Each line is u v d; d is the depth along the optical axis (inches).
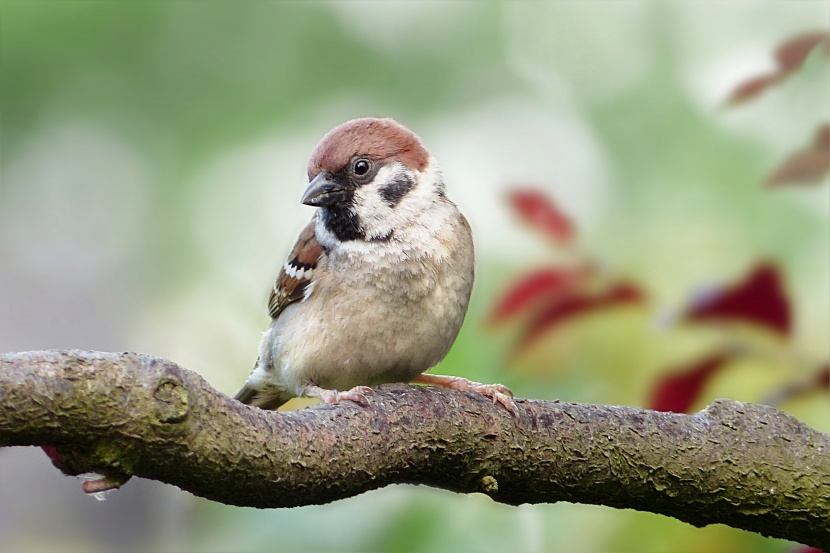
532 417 232.8
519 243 363.3
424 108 557.0
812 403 280.1
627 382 272.5
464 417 227.1
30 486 564.1
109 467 183.3
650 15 518.3
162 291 555.5
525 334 251.3
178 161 572.4
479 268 360.8
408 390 230.5
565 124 522.3
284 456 200.1
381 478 219.5
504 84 545.3
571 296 246.8
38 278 601.9
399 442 220.1
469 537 279.4
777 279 228.8
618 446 234.4
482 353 317.7
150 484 562.9
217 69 575.2
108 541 542.6
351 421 215.3
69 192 588.1
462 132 542.0
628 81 515.8
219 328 485.7
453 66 558.9
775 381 264.4
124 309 581.3
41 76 568.4
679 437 237.1
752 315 232.4
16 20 561.3
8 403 173.8
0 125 566.6
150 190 576.1
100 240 596.4
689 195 440.5
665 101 499.5
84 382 178.7
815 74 361.1
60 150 579.2
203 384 191.2
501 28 552.1
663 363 269.3
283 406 382.9
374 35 571.5
